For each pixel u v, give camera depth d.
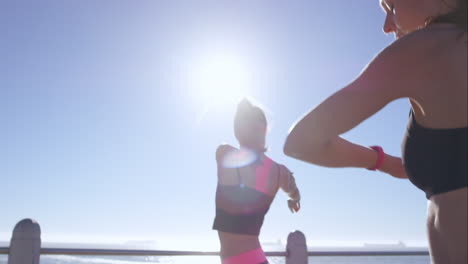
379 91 0.84
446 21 0.90
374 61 0.89
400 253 4.58
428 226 0.91
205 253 3.92
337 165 0.96
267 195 2.60
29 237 3.24
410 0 0.97
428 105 0.85
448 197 0.83
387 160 1.14
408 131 0.94
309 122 0.82
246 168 2.57
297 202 2.79
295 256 4.34
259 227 2.59
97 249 3.45
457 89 0.81
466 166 0.79
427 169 0.87
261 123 2.64
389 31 1.07
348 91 0.84
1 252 3.20
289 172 2.72
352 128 0.84
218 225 2.56
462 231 0.80
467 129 0.80
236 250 2.50
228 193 2.57
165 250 3.73
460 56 0.83
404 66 0.85
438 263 0.88
